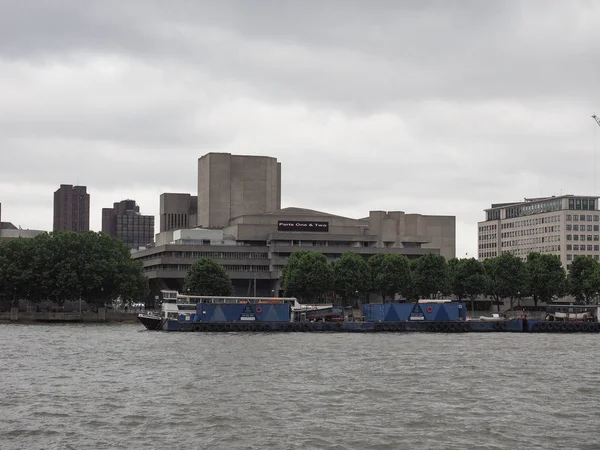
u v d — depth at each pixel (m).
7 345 175.00
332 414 91.94
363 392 107.31
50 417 89.81
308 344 184.25
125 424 86.19
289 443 78.06
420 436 81.56
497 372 129.62
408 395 105.38
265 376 122.38
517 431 84.19
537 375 126.31
